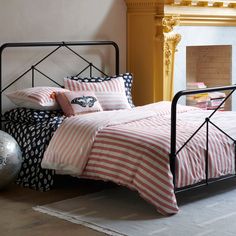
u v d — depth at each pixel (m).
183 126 4.14
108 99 4.94
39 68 5.04
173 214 3.65
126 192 4.23
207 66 6.66
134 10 5.63
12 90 4.87
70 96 4.63
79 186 4.42
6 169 4.12
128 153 3.76
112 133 3.95
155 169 3.62
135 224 3.48
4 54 4.79
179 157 3.71
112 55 5.60
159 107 4.84
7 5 4.78
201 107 6.15
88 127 4.08
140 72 5.69
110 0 5.53
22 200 4.05
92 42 5.33
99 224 3.49
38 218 3.63
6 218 3.64
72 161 4.04
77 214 3.70
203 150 3.87
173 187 3.64
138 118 4.36
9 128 4.64
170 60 5.60
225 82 6.53
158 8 5.45
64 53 5.20
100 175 3.91
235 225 3.46
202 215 3.65
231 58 6.44
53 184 4.30
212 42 6.13
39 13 4.99
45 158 4.22
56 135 4.21
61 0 5.14
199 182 4.13
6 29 4.79
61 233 3.35
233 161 4.09
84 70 5.37
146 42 5.60
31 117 4.50
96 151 3.96
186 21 5.75
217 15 5.98
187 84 6.27
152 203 3.64
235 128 4.20
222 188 4.30
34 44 4.88
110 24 5.55
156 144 3.70
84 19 5.32
